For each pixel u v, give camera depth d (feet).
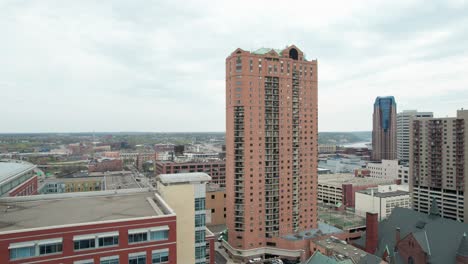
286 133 486.38
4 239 168.45
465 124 536.42
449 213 563.07
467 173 534.78
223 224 618.03
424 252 369.50
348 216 584.40
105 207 234.79
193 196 260.83
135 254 195.72
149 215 214.07
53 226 179.52
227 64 483.92
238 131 465.06
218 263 456.86
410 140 625.82
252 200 466.29
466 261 339.98
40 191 636.48
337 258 335.06
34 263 173.88
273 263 435.94
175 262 205.46
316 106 511.81
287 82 488.02
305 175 501.97
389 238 435.12
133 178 652.48
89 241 185.78
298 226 495.41
